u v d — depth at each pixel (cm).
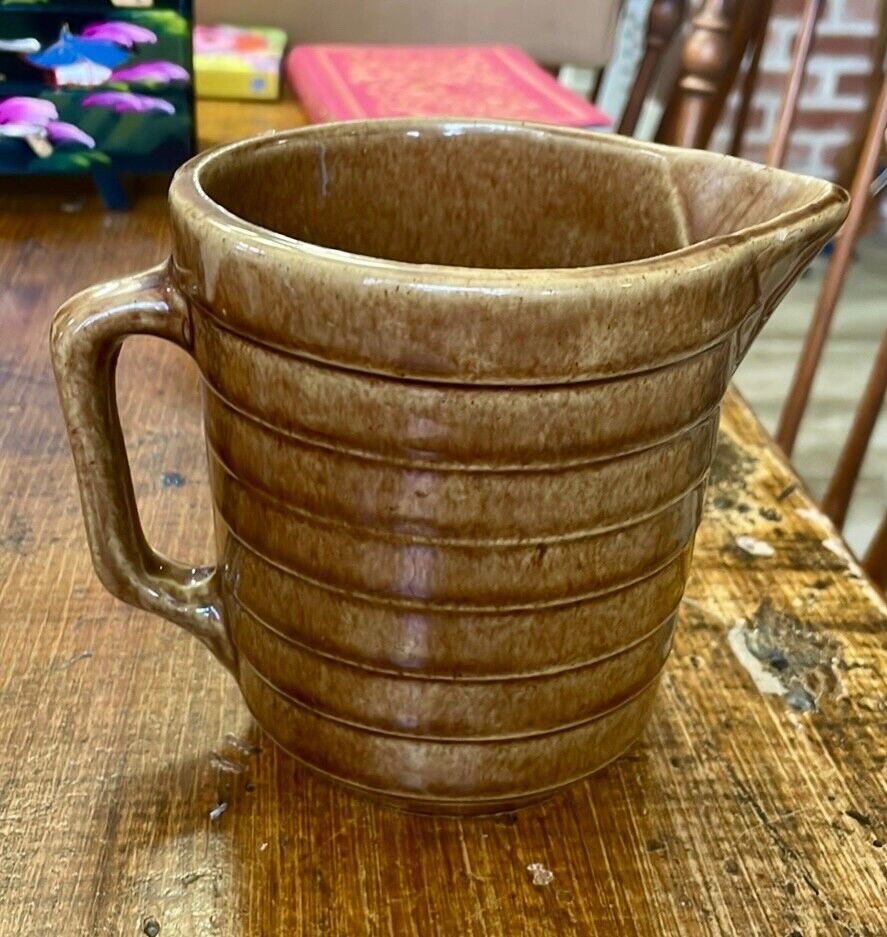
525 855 35
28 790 36
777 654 45
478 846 35
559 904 34
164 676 42
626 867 35
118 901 33
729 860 35
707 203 36
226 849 35
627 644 33
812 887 35
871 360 190
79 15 79
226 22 135
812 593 49
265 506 31
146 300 31
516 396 27
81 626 44
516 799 35
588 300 26
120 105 82
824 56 200
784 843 36
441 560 29
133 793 36
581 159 40
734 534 53
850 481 79
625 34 190
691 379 29
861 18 197
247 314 28
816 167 211
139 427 58
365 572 30
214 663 42
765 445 61
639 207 39
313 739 34
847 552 52
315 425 28
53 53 80
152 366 65
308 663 33
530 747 33
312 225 39
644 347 27
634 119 124
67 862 34
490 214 41
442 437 27
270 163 36
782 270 30
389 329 26
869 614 48
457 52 118
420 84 103
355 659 32
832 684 43
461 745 33
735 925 33
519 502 28
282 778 37
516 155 40
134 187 92
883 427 175
